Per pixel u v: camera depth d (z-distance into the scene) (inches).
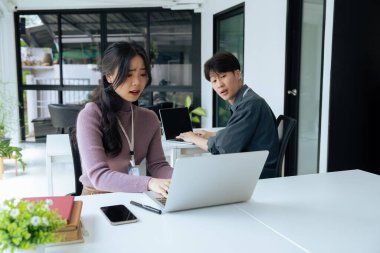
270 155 86.7
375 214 51.4
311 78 140.6
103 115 62.1
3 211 35.2
